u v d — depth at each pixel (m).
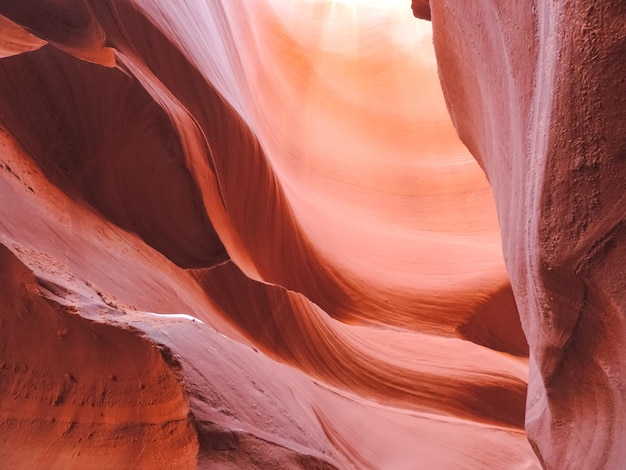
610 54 1.59
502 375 8.41
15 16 5.54
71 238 3.61
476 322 10.98
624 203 1.75
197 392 2.12
